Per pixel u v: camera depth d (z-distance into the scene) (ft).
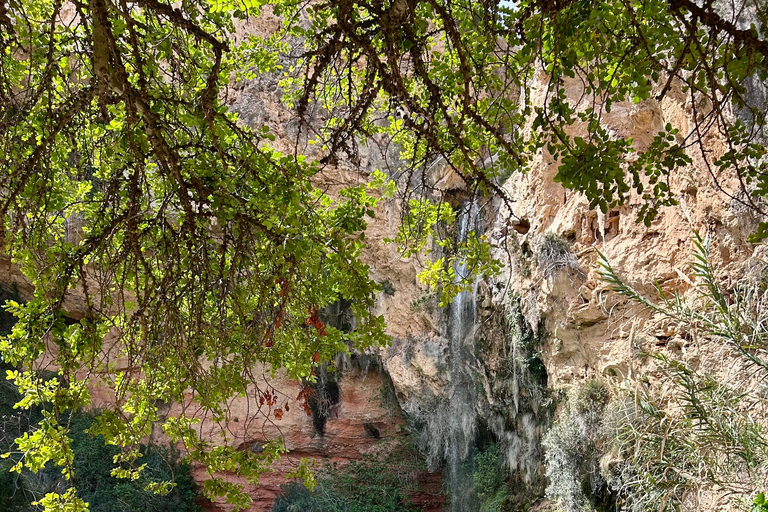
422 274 17.61
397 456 54.44
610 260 25.16
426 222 18.16
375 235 47.14
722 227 19.06
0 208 9.03
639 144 24.36
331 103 17.21
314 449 54.54
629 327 24.41
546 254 29.37
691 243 20.86
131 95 8.75
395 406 54.65
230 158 10.57
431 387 49.34
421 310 48.98
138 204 11.35
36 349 12.07
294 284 12.10
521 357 37.78
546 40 11.27
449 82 12.11
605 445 25.35
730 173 18.35
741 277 17.89
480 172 9.95
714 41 7.82
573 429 27.78
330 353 14.73
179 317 10.99
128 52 11.19
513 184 38.70
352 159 10.11
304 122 9.46
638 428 14.52
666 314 13.79
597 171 8.84
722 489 12.21
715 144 19.13
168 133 11.32
